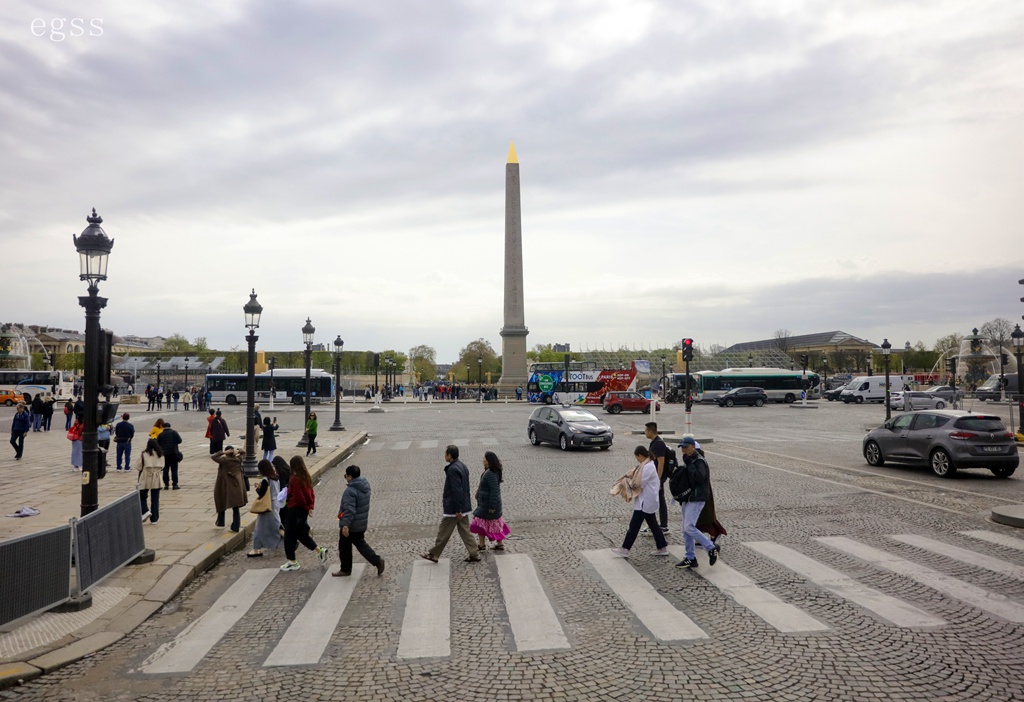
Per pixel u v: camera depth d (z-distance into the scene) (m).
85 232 9.21
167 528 12.16
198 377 96.69
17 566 7.38
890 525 12.12
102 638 7.27
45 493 15.59
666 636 7.06
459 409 56.62
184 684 6.20
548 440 26.45
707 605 8.01
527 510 14.09
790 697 5.64
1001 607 7.75
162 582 9.08
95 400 9.16
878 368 130.00
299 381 65.94
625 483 10.61
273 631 7.54
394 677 6.23
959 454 17.20
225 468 11.98
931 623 7.27
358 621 7.77
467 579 9.35
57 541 7.91
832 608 7.81
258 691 6.01
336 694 5.91
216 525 12.22
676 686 5.88
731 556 10.19
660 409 50.41
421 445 28.12
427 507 14.81
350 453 25.91
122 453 19.72
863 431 33.56
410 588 8.99
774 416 45.47
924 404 50.78
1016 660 6.30
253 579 9.66
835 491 15.71
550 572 9.59
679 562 9.81
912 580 8.82
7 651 6.87
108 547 8.91
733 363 116.94
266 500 10.90
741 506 14.02
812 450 24.81
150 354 120.88
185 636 7.45
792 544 10.84
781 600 8.12
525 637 7.14
